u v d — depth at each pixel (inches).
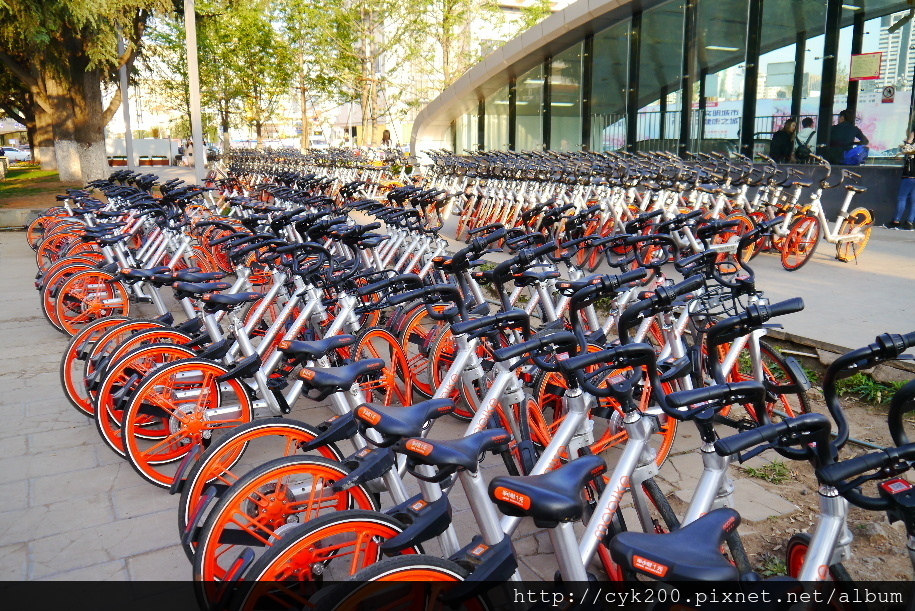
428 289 124.8
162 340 150.4
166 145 1368.1
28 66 645.3
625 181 319.3
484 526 73.5
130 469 141.1
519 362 106.0
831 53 387.5
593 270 282.2
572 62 536.1
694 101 454.6
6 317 254.8
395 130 1082.1
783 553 107.3
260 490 92.2
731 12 427.5
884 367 163.3
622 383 83.9
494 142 636.1
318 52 904.9
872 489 127.0
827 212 387.2
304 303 167.0
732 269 158.1
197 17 655.1
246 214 302.4
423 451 71.3
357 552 76.7
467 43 956.6
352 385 99.0
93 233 225.8
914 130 361.4
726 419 90.8
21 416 167.3
